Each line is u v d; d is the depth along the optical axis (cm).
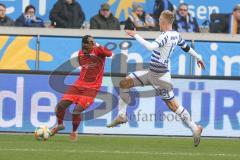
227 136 2820
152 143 2506
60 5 3434
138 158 1994
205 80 2811
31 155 2009
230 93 2814
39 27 3206
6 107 2788
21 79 2788
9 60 2909
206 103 2817
